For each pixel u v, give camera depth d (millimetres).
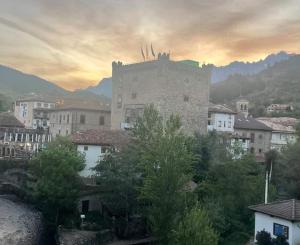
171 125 46062
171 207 41438
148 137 51250
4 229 48531
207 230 33250
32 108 121000
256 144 91062
